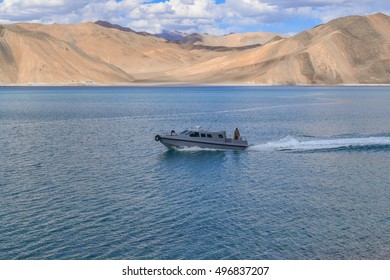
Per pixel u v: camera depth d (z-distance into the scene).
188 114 125.25
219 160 60.28
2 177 50.75
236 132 67.94
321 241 33.25
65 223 36.56
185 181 49.47
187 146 66.69
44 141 75.75
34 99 192.75
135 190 45.88
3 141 75.38
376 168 55.56
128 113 127.75
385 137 75.69
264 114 125.56
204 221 37.00
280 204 41.38
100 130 90.50
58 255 31.20
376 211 39.56
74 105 158.75
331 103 166.75
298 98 196.88
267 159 60.78
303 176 51.69
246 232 34.81
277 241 33.25
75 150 67.25
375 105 156.75
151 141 75.81
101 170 54.41
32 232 34.81
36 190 45.69
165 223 36.59
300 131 89.75
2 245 32.59
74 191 45.38
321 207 40.56
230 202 41.91
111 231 35.03
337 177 51.22
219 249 31.98
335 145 69.62
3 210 39.56
